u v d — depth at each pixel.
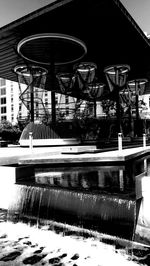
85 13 10.40
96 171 8.06
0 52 14.55
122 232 4.63
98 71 21.02
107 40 13.48
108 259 4.20
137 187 4.69
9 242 4.97
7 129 25.94
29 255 4.40
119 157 8.79
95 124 22.38
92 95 22.33
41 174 7.66
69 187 5.83
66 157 8.89
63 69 19.17
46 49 12.37
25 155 8.84
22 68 14.29
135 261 4.11
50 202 5.75
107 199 4.98
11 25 11.38
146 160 10.47
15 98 69.56
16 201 6.38
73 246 4.78
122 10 10.35
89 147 11.67
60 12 10.25
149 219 4.63
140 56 16.33
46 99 61.91
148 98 49.03
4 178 6.75
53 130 14.24
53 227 5.56
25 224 6.05
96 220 5.02
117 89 17.44
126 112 22.95
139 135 24.69
